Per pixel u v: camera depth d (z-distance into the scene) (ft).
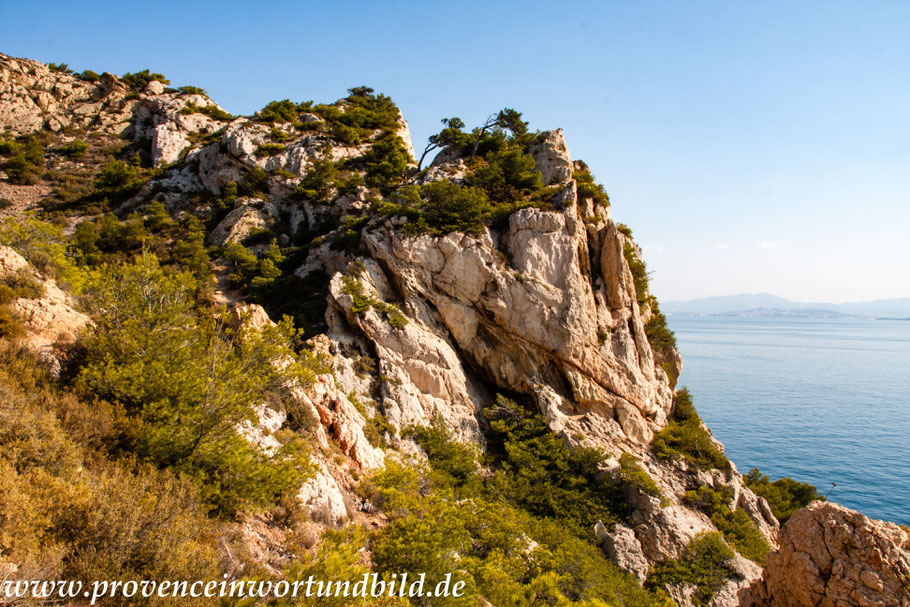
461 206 146.51
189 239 184.34
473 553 74.64
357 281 135.54
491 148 202.18
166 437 47.29
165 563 33.19
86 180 247.70
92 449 42.63
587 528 109.91
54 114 305.94
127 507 35.01
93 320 62.08
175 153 263.90
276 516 53.26
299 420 71.41
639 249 177.27
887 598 52.26
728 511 120.67
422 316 137.80
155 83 327.47
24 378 46.60
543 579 67.36
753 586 65.46
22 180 239.91
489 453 128.36
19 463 35.81
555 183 174.09
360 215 178.19
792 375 619.26
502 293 137.08
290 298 148.56
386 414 114.52
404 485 71.87
